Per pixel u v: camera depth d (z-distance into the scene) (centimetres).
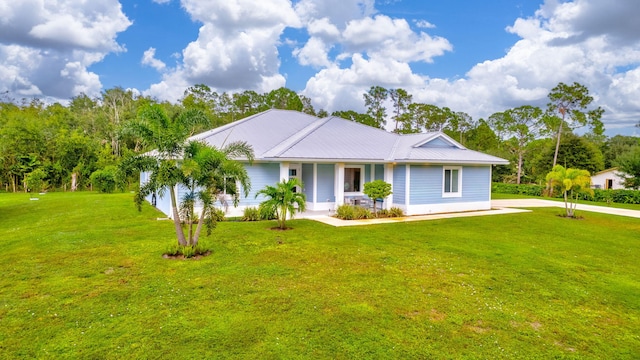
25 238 1066
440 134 1944
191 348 448
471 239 1130
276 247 977
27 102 5297
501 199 2828
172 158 867
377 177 1859
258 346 455
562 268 825
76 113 5147
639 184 2881
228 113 5331
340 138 1877
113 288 650
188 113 878
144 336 476
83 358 424
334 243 1038
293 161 1553
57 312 546
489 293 660
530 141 4534
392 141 2020
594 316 570
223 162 871
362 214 1548
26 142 3331
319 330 500
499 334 502
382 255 912
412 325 522
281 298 614
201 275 728
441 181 1800
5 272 735
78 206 1892
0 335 474
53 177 3312
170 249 872
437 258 894
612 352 462
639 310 596
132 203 1983
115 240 1027
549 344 479
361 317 544
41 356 427
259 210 1401
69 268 764
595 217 1719
